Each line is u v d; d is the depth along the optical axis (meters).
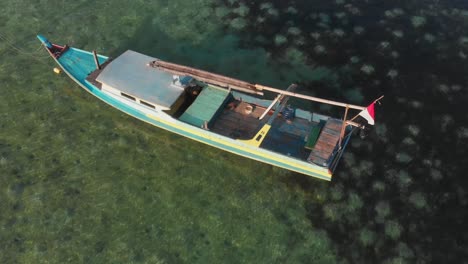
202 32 30.86
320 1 32.72
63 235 21.25
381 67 28.52
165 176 23.50
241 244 21.19
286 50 29.59
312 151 21.66
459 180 23.28
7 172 23.31
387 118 25.89
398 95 27.06
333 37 30.25
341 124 22.80
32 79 27.64
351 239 21.38
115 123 25.67
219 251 20.94
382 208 22.27
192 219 21.95
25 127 25.30
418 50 29.42
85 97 26.80
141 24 31.33
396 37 30.14
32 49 29.39
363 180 23.27
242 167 23.91
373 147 24.56
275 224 21.84
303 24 31.08
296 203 22.56
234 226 21.77
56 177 23.23
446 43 29.78
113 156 24.22
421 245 21.12
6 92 26.91
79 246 20.92
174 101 23.02
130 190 22.89
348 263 20.67
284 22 31.25
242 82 22.64
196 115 23.22
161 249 20.92
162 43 30.22
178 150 24.59
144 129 25.47
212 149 24.62
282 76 28.22
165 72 24.41
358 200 22.56
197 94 24.78
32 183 22.97
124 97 24.11
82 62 26.72
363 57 29.08
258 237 21.42
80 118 25.80
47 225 21.56
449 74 28.06
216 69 28.64
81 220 21.75
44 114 25.92
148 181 23.28
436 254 20.84
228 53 29.58
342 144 22.73
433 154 24.31
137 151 24.47
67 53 27.00
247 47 29.88
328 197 22.69
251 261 20.67
